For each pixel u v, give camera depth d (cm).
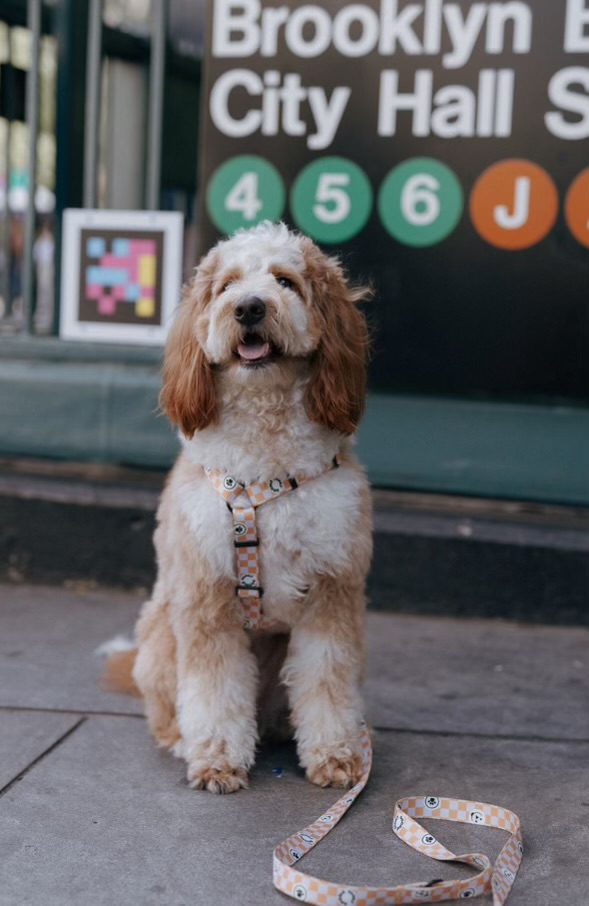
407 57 499
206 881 274
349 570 327
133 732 369
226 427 326
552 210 493
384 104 505
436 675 434
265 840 296
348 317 337
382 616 507
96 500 530
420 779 338
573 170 489
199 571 323
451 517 512
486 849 295
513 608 498
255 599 329
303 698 338
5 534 539
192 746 332
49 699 396
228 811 313
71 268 557
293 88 513
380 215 512
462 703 405
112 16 550
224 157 525
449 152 500
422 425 520
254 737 338
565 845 297
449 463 520
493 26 489
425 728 380
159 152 547
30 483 545
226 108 522
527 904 266
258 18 512
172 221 543
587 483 506
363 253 516
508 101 491
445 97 498
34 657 441
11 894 265
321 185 517
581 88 484
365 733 346
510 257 501
